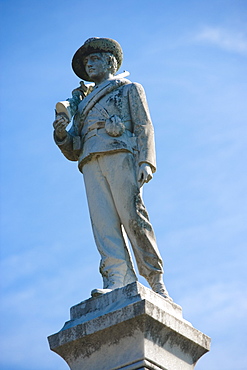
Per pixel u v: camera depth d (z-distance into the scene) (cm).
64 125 984
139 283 891
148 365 859
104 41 1034
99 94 1005
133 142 978
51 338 910
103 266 941
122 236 960
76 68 1057
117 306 881
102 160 971
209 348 938
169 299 921
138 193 953
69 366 904
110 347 880
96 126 984
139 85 1007
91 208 970
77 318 909
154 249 937
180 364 903
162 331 880
